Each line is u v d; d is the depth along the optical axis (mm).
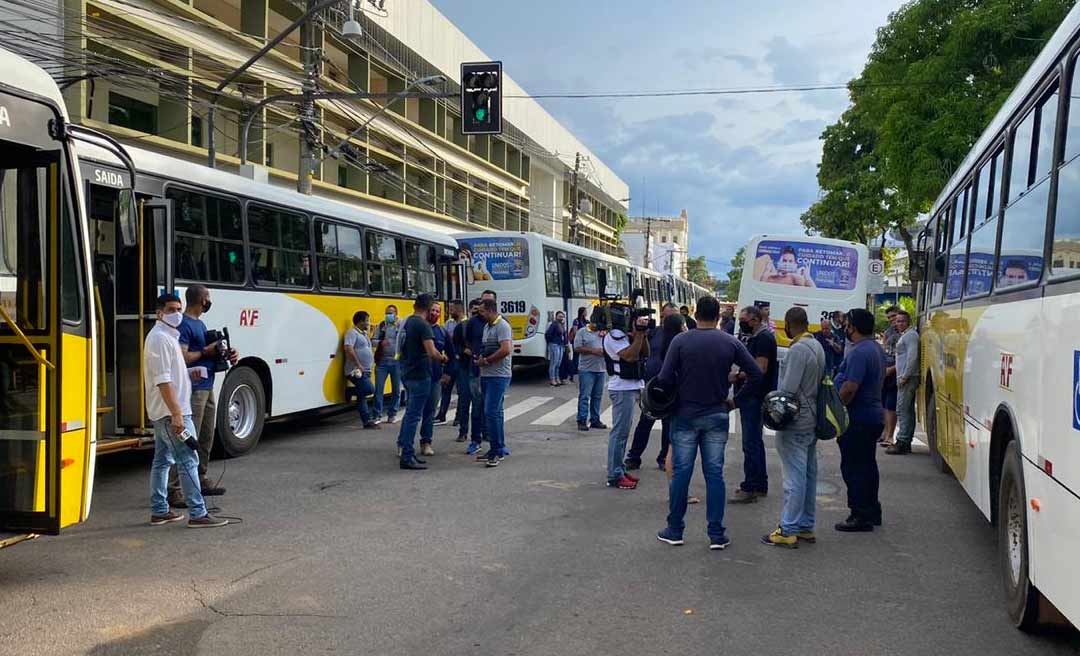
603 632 5000
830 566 6379
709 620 5211
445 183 39750
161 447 7348
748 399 8516
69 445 5770
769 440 12891
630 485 9102
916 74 19875
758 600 5590
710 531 6777
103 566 6242
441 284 17578
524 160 51594
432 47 36844
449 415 15469
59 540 6918
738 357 6832
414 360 10141
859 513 7438
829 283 17578
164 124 22078
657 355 9727
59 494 5570
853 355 7422
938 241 10195
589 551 6707
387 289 15031
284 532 7230
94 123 19000
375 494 8766
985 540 7156
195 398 8344
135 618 5199
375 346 14227
